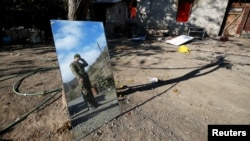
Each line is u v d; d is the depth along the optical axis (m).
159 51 9.47
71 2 3.37
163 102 4.18
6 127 3.05
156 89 4.85
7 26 10.78
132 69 6.50
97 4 14.62
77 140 2.83
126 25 16.08
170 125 3.34
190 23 14.31
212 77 5.99
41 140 2.81
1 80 5.01
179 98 4.42
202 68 6.89
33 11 11.32
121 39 13.01
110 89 3.51
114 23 14.95
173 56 8.52
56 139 2.84
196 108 4.01
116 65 6.93
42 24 12.27
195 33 14.28
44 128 3.08
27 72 5.73
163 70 6.50
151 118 3.52
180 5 14.21
